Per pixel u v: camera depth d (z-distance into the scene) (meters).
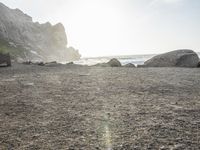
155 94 11.09
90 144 5.26
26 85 15.16
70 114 7.88
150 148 4.93
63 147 5.16
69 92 12.28
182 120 6.84
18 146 5.31
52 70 28.06
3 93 12.33
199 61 31.17
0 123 7.09
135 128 6.23
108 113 7.86
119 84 14.75
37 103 9.74
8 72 26.30
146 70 24.38
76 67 33.34
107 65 37.59
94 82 16.02
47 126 6.67
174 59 32.41
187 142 5.20
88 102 9.70
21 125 6.84
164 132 5.87
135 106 8.75
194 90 11.98
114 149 4.94
